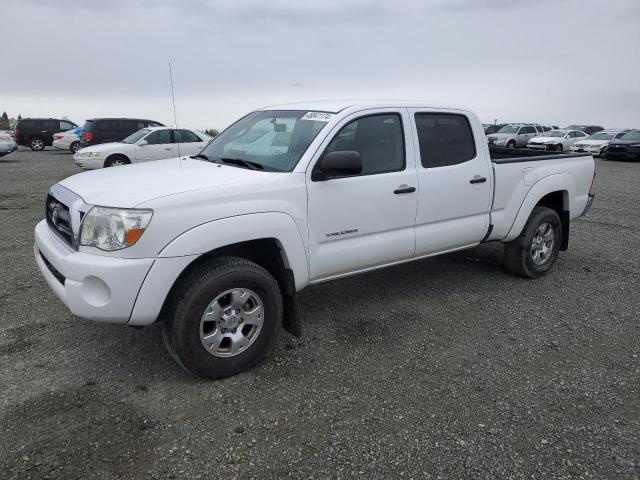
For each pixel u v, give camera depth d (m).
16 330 4.03
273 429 2.88
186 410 3.04
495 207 4.99
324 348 3.87
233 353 3.37
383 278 5.50
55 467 2.54
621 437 2.87
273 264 3.66
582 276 5.71
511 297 5.01
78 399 3.12
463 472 2.57
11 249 6.38
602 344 4.02
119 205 3.01
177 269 3.07
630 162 23.67
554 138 27.22
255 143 4.21
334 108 4.06
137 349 3.77
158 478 2.49
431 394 3.27
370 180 3.97
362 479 2.52
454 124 4.66
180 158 4.60
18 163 19.30
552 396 3.27
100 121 19.34
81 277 3.01
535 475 2.56
